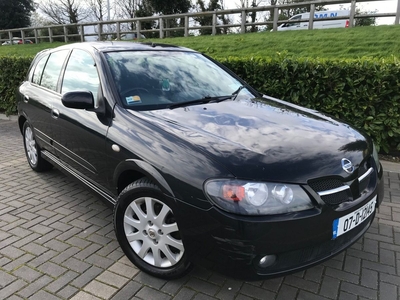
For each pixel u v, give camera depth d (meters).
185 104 2.93
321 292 2.36
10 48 19.30
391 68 4.70
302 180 2.00
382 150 5.27
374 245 2.93
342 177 2.15
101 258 2.72
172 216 2.27
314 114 2.99
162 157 2.22
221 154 2.08
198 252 2.06
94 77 3.09
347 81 4.98
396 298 2.31
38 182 4.26
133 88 2.92
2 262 2.66
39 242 2.94
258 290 2.38
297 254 2.02
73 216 3.39
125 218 2.51
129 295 2.32
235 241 1.90
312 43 9.20
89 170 3.05
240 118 2.64
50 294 2.33
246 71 5.62
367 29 9.88
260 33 12.08
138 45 3.56
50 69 4.03
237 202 1.91
